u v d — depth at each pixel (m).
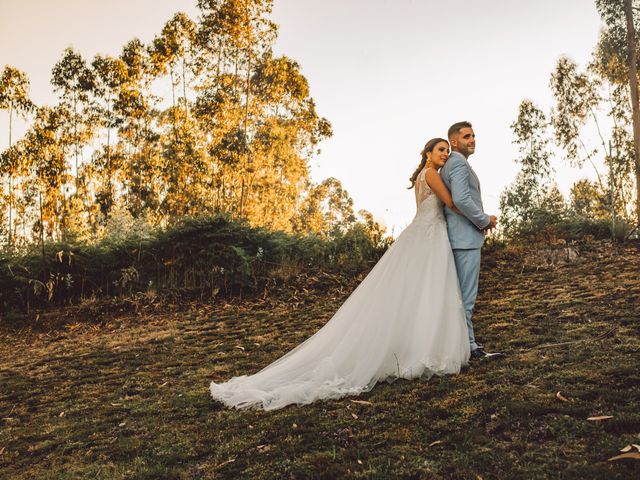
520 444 2.43
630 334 3.96
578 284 6.33
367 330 3.74
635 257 7.42
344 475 2.32
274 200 26.03
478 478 2.17
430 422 2.83
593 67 19.73
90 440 3.32
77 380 5.02
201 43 21.42
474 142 4.14
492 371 3.54
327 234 10.55
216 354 5.50
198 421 3.40
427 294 3.81
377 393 3.44
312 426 3.00
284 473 2.43
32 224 20.03
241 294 8.76
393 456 2.47
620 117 19.27
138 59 22.61
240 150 21.41
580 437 2.42
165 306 8.48
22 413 4.12
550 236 9.40
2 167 18.98
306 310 7.42
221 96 21.44
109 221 12.27
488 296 6.50
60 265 9.26
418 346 3.70
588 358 3.53
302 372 3.81
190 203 22.05
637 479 2.00
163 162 24.09
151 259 9.48
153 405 3.92
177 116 22.72
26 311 8.82
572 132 19.78
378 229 10.05
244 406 3.55
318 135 27.86
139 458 2.87
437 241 3.96
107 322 8.02
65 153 22.25
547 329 4.55
